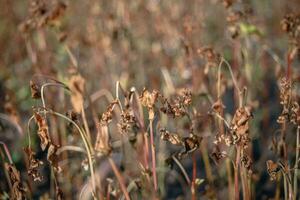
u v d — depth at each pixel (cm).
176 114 223
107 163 287
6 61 453
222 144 324
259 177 360
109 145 236
